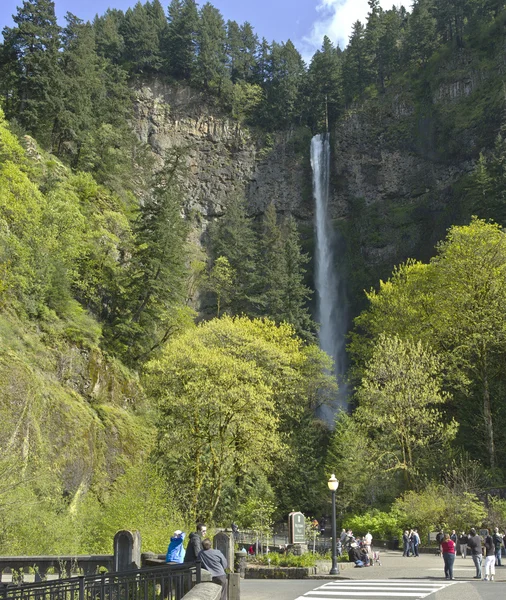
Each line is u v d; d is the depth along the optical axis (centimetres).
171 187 6228
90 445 3788
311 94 10800
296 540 2698
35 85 6262
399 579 1930
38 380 3672
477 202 7125
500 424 4531
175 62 10606
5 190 4391
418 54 10106
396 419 4016
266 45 12200
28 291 4281
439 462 4031
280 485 4922
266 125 10644
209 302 7781
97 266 5375
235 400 3272
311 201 9912
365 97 10144
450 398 4359
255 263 8050
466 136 8600
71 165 6556
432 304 5028
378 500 4259
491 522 3200
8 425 3141
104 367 4441
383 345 4425
